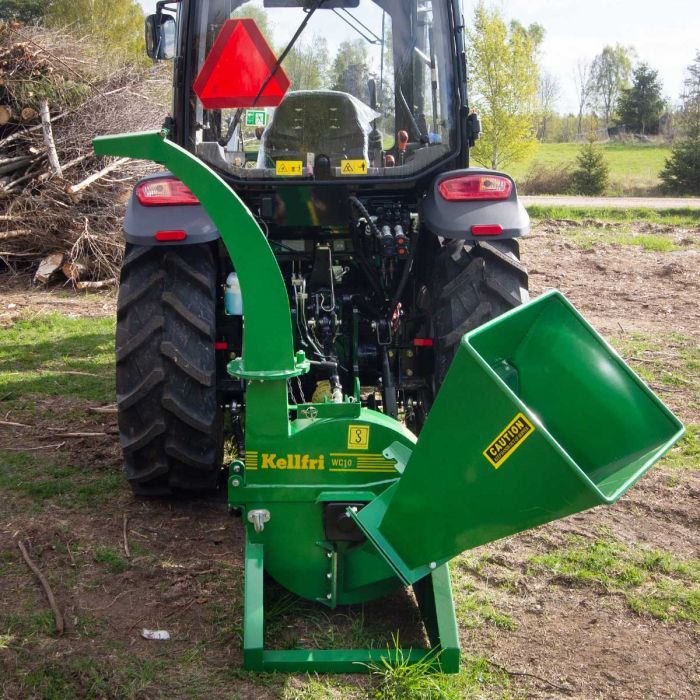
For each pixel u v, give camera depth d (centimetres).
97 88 1045
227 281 351
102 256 943
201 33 396
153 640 293
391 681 267
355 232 398
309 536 295
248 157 405
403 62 410
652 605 325
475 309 371
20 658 280
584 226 1404
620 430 269
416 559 271
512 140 2672
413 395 419
